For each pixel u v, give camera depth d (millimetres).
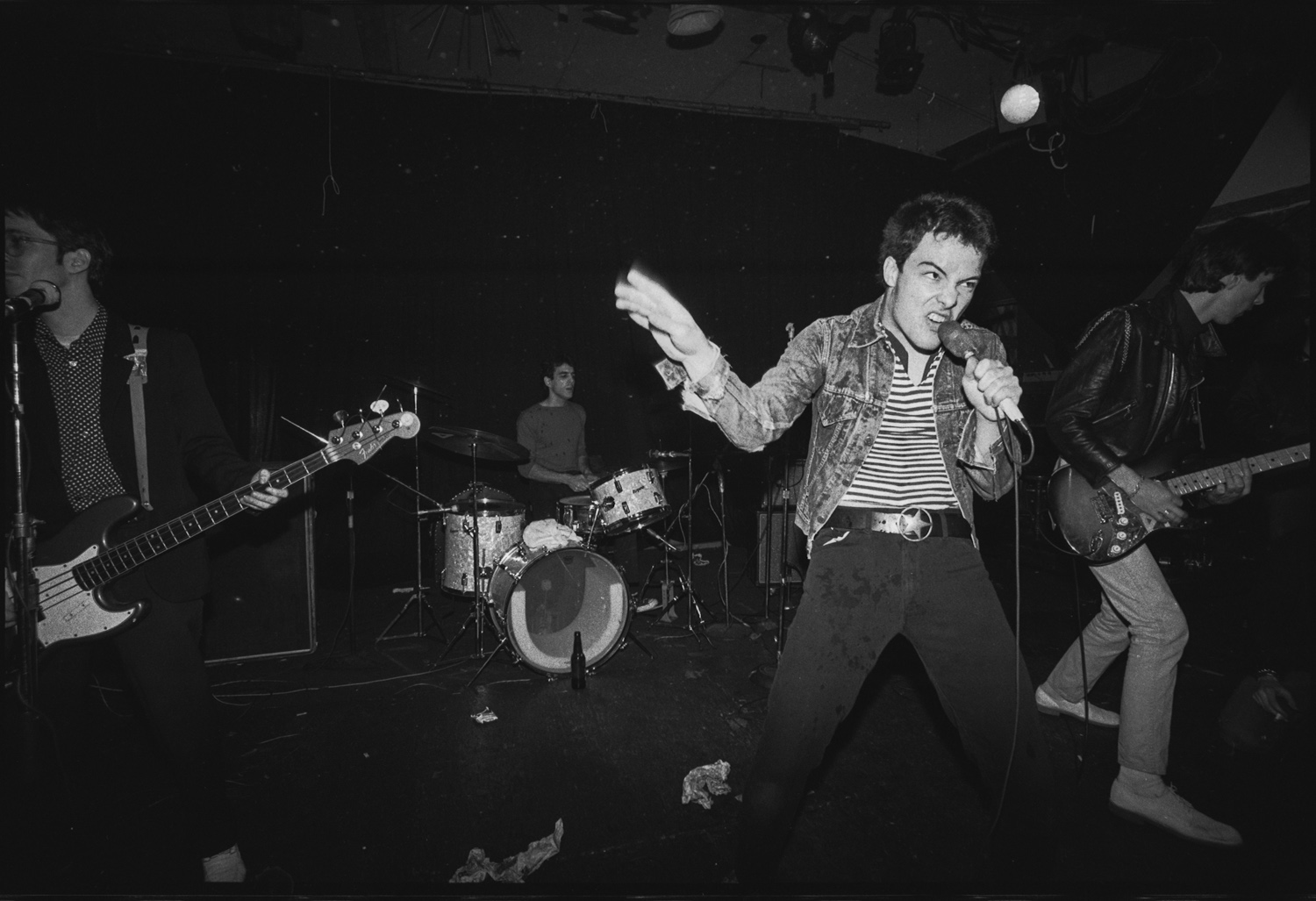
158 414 1883
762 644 4023
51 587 1732
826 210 6871
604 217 6250
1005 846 1503
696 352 1294
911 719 2945
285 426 5609
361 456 2281
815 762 1455
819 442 1606
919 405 1573
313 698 3324
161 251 5156
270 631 3889
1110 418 2197
